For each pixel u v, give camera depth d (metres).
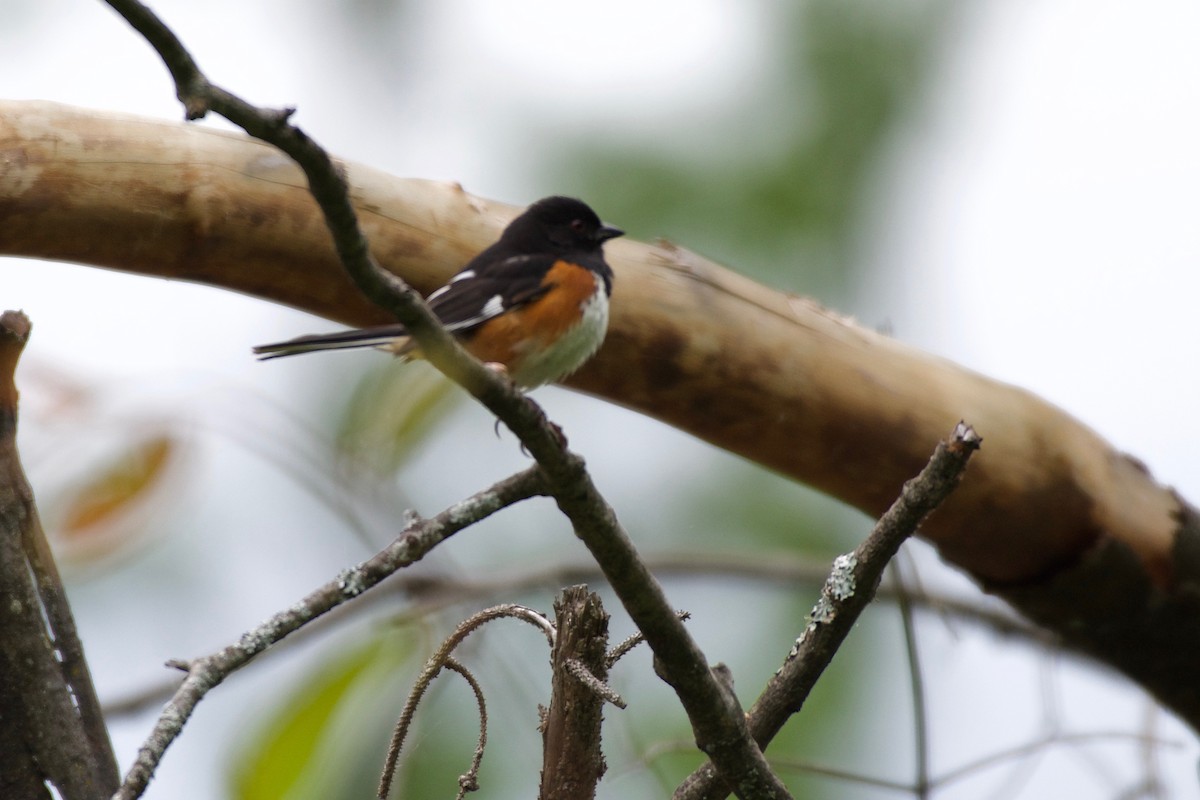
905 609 8.48
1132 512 8.59
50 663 5.80
